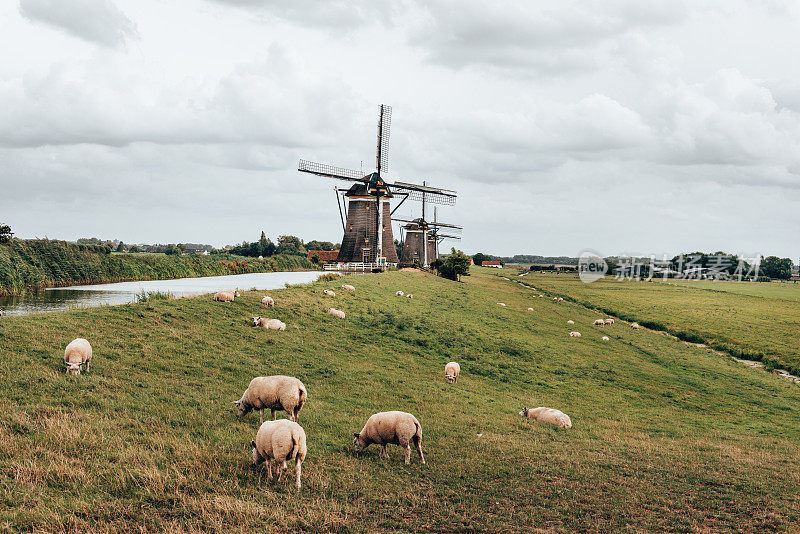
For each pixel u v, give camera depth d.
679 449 19.39
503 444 17.38
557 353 38.97
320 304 39.00
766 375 43.12
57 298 52.94
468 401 23.95
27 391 15.29
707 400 31.62
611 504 12.09
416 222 137.88
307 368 24.47
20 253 75.50
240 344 25.62
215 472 11.71
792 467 17.70
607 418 24.89
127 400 15.88
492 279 112.62
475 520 10.57
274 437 11.55
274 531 9.34
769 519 11.59
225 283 84.38
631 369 37.53
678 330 65.38
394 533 9.66
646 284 119.00
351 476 12.62
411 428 14.30
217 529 9.13
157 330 24.73
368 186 95.38
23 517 8.88
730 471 16.23
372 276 65.31
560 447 17.95
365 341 32.59
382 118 97.00
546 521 10.75
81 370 18.03
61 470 10.79
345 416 18.31
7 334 20.12
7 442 11.69
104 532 8.77
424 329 38.31
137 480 10.83
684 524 11.00
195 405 16.59
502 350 37.09
